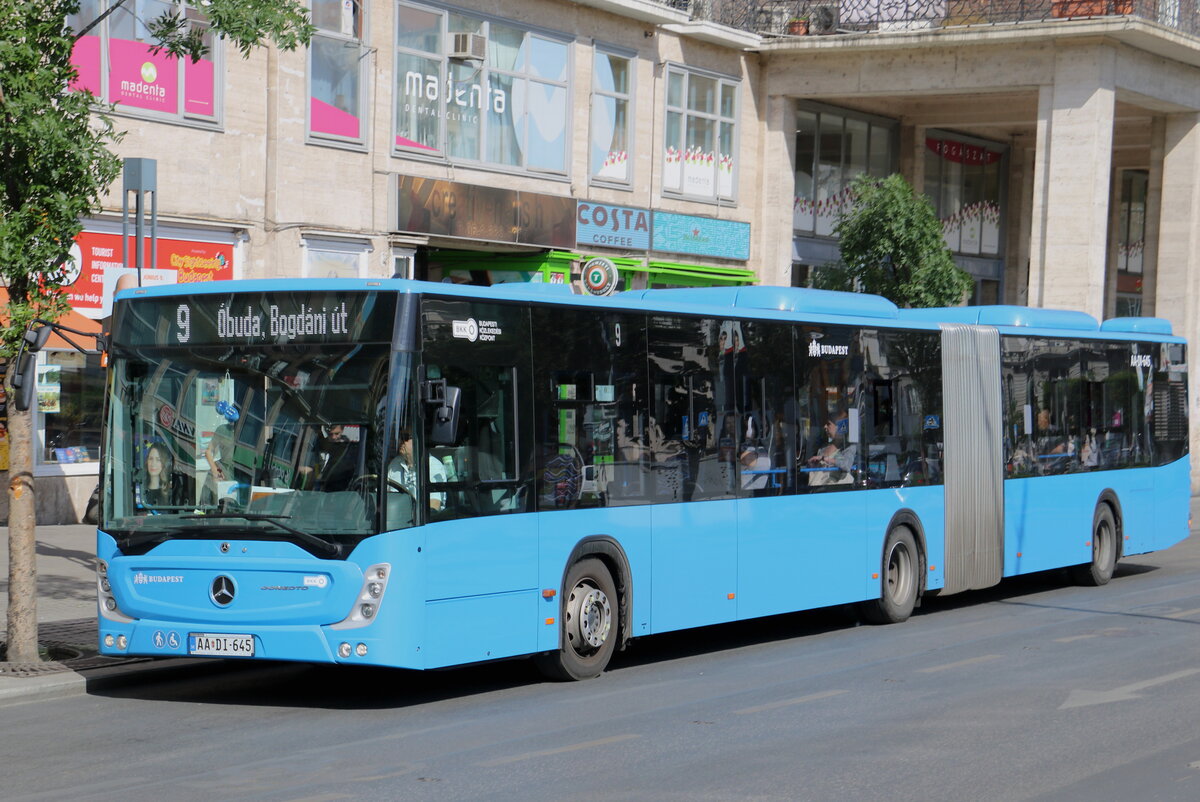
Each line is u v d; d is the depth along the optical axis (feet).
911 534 56.49
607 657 42.65
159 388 38.06
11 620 41.06
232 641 36.47
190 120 73.15
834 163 120.37
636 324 43.91
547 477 40.27
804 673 43.42
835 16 111.45
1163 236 118.93
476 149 90.17
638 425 43.73
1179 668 44.16
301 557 35.91
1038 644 49.44
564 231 94.79
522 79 93.04
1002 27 104.73
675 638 52.24
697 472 46.03
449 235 86.99
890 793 28.71
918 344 57.41
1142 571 77.30
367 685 41.29
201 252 74.18
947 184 131.64
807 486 50.85
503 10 91.09
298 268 78.79
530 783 29.17
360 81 82.02
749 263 112.68
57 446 70.54
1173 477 75.72
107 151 41.65
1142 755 32.35
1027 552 63.77
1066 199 104.17
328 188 80.38
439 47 86.94
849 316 54.03
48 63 40.55
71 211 40.14
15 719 35.81
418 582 36.01
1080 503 67.72
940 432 58.44
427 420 36.42
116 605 37.93
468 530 37.55
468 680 42.19
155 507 37.73
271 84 77.10
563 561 40.73
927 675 42.91
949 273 96.07
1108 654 47.01
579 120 97.09
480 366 38.40
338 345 36.55
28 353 40.42
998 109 120.78
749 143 112.16
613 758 31.55
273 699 38.91
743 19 111.86
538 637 39.91
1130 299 157.28
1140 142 131.54
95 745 32.65
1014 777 30.17
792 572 50.03
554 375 40.75
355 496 35.88
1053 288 104.58
